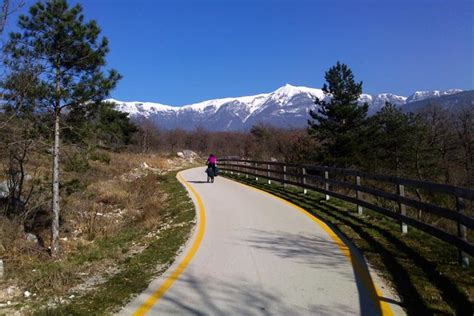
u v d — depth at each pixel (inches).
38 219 476.7
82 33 369.7
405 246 304.7
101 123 446.0
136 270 273.3
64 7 369.7
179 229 403.9
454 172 1331.2
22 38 357.7
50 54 367.9
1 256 345.7
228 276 250.2
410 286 225.6
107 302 214.2
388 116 1496.1
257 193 679.7
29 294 249.4
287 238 350.3
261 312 195.6
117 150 1465.3
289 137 2149.4
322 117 1421.0
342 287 227.9
